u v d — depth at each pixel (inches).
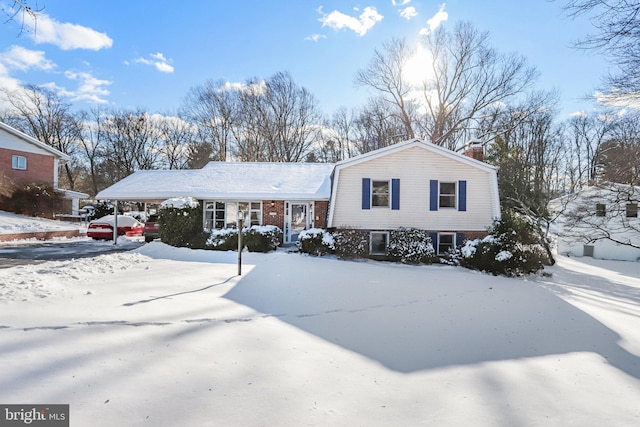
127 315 195.9
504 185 1016.2
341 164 622.8
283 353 162.4
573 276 575.8
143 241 773.9
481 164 628.7
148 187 718.5
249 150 1515.7
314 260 502.3
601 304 330.0
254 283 317.7
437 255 596.7
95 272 312.7
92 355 144.0
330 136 1633.9
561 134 1417.3
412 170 636.1
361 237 585.9
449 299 303.7
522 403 127.6
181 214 620.1
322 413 114.8
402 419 113.9
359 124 1578.5
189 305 228.2
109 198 688.4
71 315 188.4
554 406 126.3
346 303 268.4
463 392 135.0
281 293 285.9
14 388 116.1
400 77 1389.0
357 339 192.1
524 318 253.3
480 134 1289.4
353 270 435.5
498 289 368.2
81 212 1197.1
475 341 198.2
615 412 123.3
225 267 402.9
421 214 634.8
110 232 780.0
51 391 116.0
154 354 149.9
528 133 1385.3
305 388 131.0
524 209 784.9
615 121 623.5
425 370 155.3
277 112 1519.4
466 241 597.6
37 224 815.7
